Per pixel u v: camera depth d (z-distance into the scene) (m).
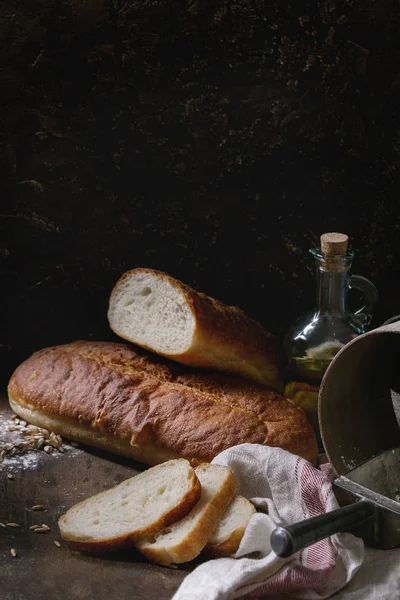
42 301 1.29
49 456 1.13
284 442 1.07
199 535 0.95
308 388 1.16
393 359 1.08
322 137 1.23
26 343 1.31
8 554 0.98
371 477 1.00
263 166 1.25
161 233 1.28
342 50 1.19
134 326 1.18
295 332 1.17
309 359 1.15
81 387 1.13
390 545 0.96
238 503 1.00
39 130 1.22
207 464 1.03
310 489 1.00
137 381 1.13
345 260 1.13
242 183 1.25
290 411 1.11
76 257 1.28
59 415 1.14
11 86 1.20
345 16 1.18
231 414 1.09
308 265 1.29
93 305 1.30
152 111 1.22
